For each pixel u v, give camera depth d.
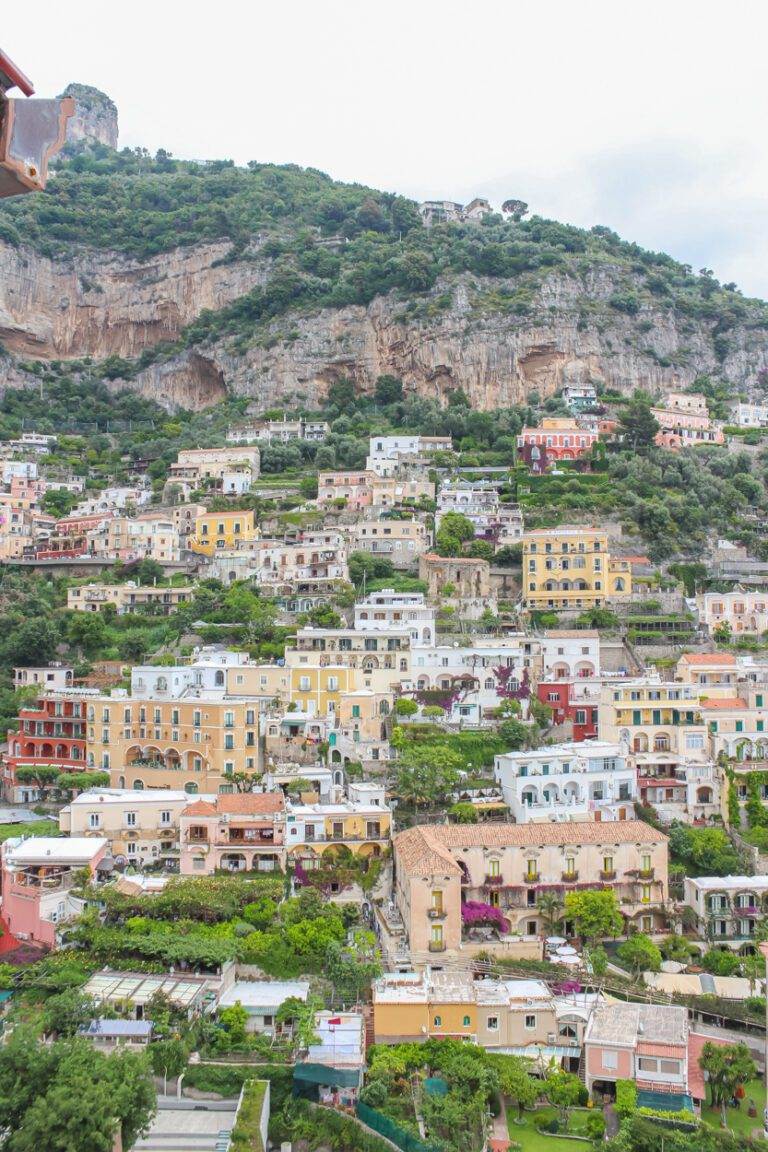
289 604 195.00
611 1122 85.62
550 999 95.56
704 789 137.75
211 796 129.12
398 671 164.12
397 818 129.00
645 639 186.00
